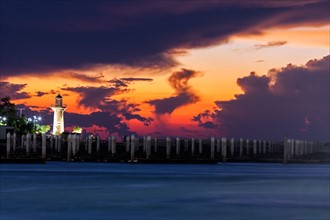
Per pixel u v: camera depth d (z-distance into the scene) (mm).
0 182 77438
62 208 52375
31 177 86562
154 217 47781
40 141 178625
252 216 48531
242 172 108688
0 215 48375
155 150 177250
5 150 153500
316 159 175250
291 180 85750
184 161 150000
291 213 50219
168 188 70688
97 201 57281
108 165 133375
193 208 52938
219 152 181625
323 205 55344
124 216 48219
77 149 157500
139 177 89438
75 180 81688
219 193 65375
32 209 51625
